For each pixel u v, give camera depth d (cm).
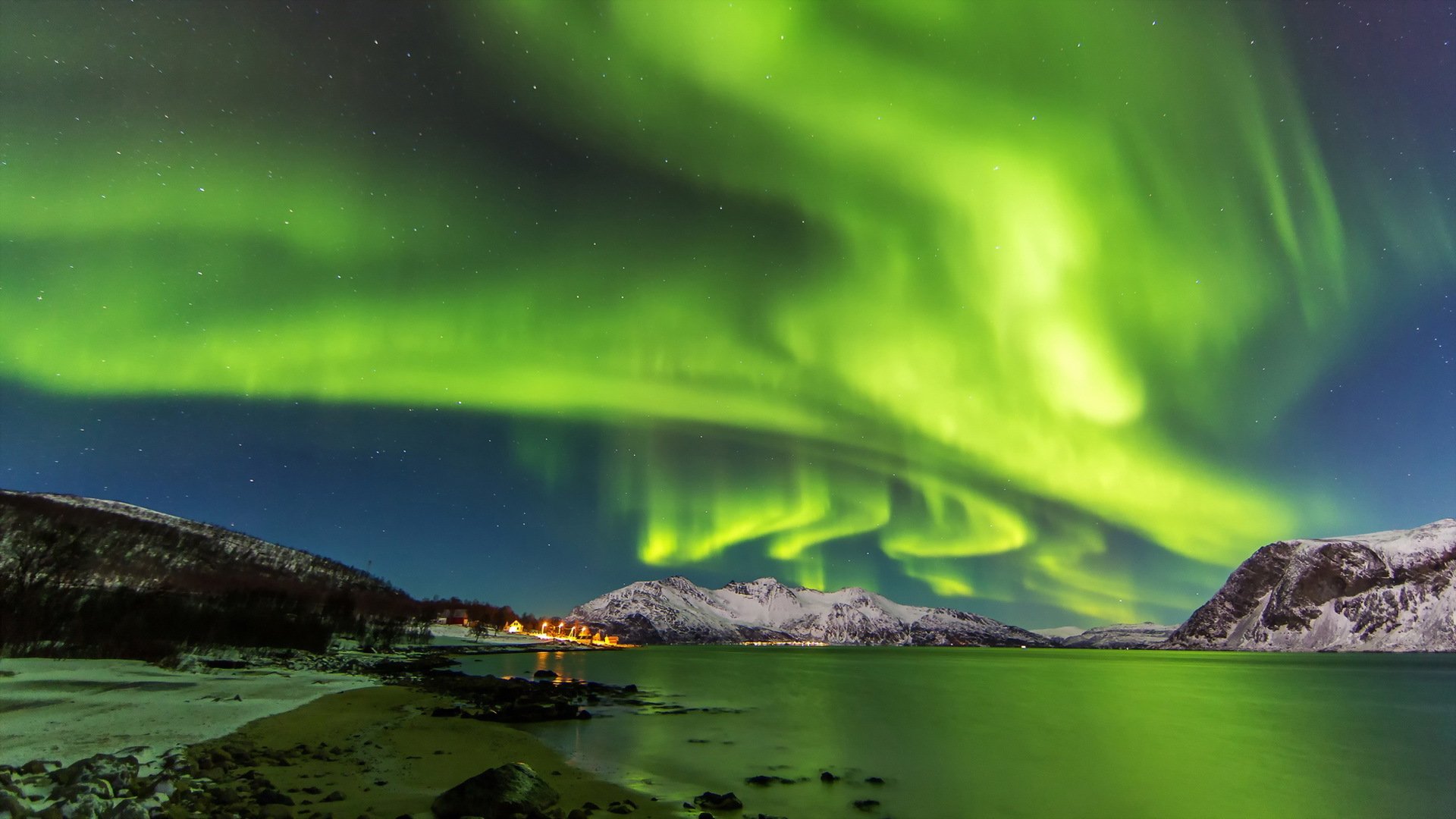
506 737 2253
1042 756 2562
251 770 1442
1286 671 11244
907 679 7406
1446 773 2444
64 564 5331
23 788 1041
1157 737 3203
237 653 4600
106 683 2644
